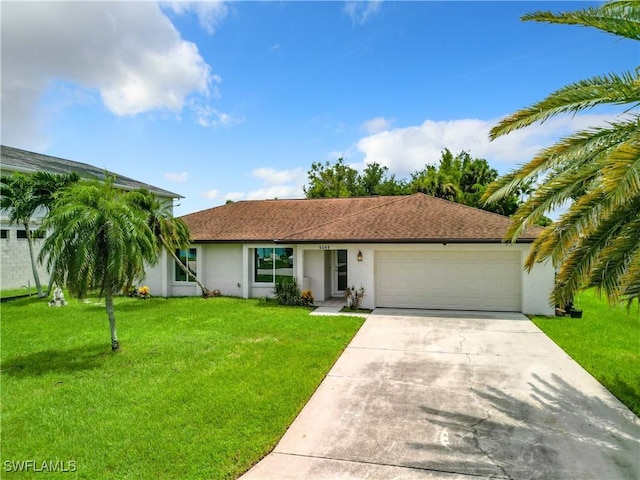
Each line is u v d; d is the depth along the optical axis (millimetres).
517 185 7059
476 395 6875
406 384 7453
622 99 5891
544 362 8648
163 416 6105
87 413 6258
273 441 5305
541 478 4414
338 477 4500
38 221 23109
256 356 9109
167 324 12906
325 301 17516
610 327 11844
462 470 4594
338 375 7988
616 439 5277
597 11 5949
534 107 6719
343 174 51812
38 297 19172
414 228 15547
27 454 5078
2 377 8031
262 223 20766
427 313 14359
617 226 5551
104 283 9375
